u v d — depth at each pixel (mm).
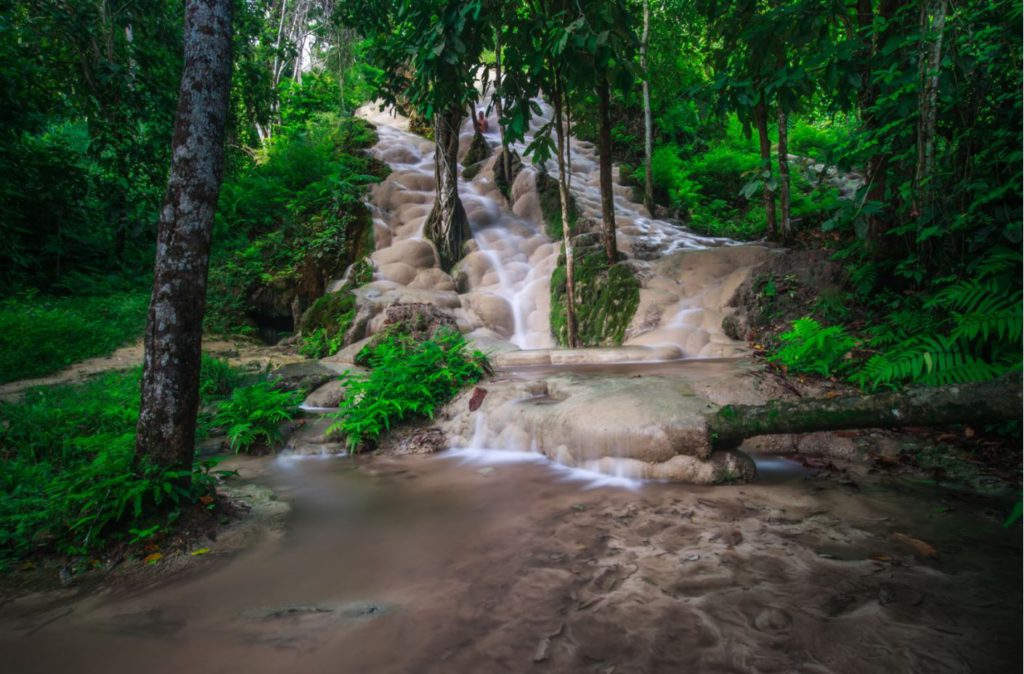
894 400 3336
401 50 9656
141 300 10531
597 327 8938
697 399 4574
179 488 3369
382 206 12844
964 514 3236
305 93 20062
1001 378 3006
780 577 2566
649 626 2225
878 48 5777
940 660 1928
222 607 2586
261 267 11539
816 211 10562
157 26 10625
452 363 6621
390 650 2166
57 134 16797
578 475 4430
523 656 2076
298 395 6469
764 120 9234
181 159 3336
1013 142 5000
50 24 9125
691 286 8734
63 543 3184
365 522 3648
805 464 4328
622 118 17266
